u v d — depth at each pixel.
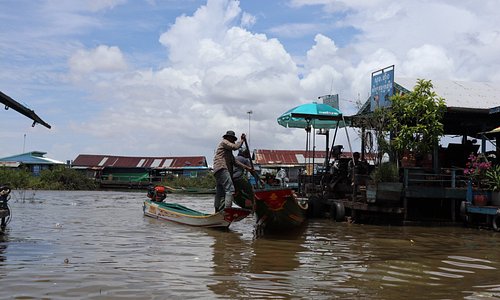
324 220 13.71
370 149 14.81
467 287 5.37
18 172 43.06
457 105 14.07
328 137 17.52
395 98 13.51
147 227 10.88
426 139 13.19
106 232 9.80
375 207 12.20
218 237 9.26
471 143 16.94
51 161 52.84
